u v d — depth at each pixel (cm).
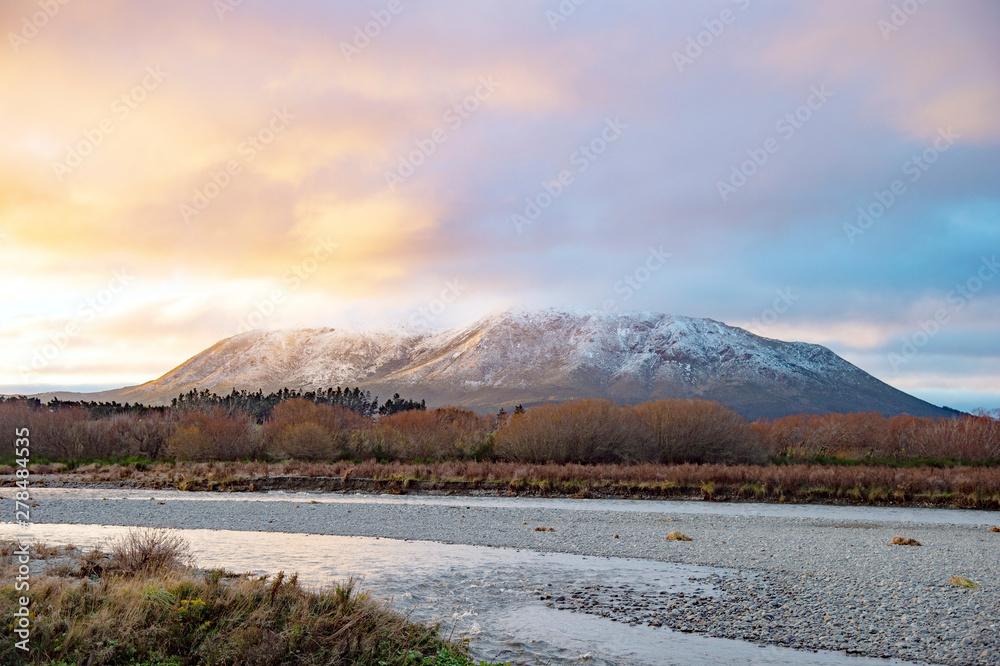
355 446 7375
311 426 7206
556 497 5069
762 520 3825
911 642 1554
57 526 3250
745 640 1569
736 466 5681
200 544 2745
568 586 2095
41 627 1227
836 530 3444
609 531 3319
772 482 5003
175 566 1869
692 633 1620
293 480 5544
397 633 1370
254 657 1211
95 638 1223
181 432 7556
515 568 2366
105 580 1489
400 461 7131
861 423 8494
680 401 7081
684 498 4953
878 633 1620
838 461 7212
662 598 1953
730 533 3300
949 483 4834
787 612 1803
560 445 6675
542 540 3023
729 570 2373
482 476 5581
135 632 1251
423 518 3722
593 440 6688
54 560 2062
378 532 3212
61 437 7469
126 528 3192
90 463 7031
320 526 3381
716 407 6950
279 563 2338
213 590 1441
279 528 3300
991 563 2508
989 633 1616
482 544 2902
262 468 6059
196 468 6388
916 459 7344
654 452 6800
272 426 7869
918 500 4666
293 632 1285
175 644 1252
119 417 8219
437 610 1773
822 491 4866
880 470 5162
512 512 4075
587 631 1622
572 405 7044
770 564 2486
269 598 1427
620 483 5256
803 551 2775
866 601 1916
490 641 1526
